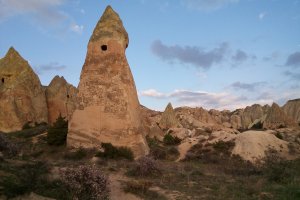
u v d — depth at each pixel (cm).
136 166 2205
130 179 2009
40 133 4038
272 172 2158
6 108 4841
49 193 1321
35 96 5262
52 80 5862
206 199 1616
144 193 1703
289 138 4116
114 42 3388
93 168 1466
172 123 6531
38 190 1332
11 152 2123
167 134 4731
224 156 3359
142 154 3116
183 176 2170
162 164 2750
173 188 1827
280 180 2066
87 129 3136
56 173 1789
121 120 3142
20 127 4816
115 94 3212
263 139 3528
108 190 1495
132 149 3080
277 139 3625
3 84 5147
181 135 4903
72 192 1341
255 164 2991
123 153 2950
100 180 1427
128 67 3406
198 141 3878
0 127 4741
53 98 5566
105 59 3338
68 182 1370
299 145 3659
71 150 3077
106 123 3138
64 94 5656
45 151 3147
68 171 1420
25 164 1831
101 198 1384
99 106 3194
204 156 3331
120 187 1781
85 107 3219
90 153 2959
